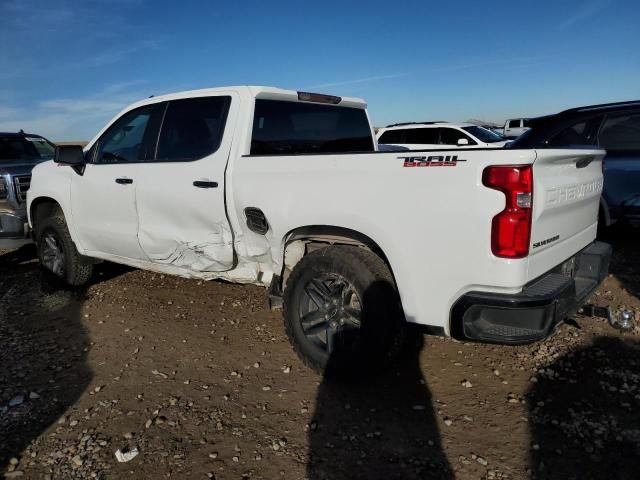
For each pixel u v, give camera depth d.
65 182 5.28
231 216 3.95
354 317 3.42
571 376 3.56
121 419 3.22
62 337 4.50
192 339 4.37
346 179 3.29
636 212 6.07
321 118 4.79
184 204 4.19
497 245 2.76
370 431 3.04
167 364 3.94
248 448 2.92
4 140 8.26
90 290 5.70
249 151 4.02
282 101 4.38
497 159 2.74
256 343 4.26
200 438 3.01
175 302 5.24
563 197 3.12
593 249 3.74
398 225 3.09
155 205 4.40
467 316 2.89
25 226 6.55
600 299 4.90
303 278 3.53
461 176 2.84
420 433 3.01
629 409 3.16
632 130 6.09
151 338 4.41
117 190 4.70
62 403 3.42
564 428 3.00
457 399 3.35
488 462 2.75
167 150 4.45
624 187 6.10
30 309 5.21
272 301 3.87
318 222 3.43
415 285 3.09
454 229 2.88
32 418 3.26
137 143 4.72
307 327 3.60
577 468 2.67
